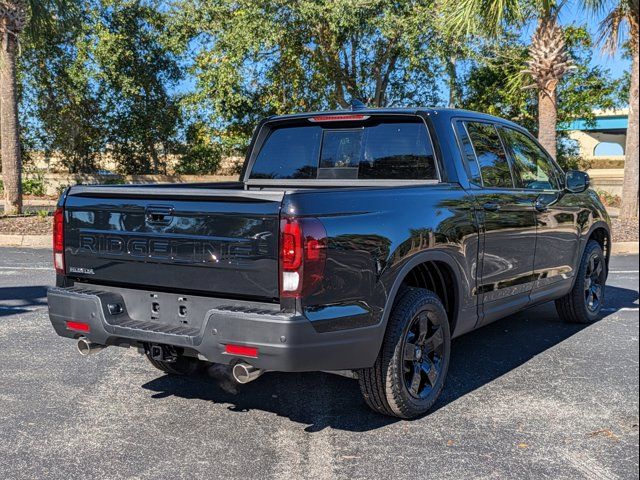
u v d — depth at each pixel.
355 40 20.47
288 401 4.24
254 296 3.31
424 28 18.11
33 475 3.19
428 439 3.63
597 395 4.32
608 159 32.69
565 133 24.69
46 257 10.52
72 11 17.06
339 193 3.45
